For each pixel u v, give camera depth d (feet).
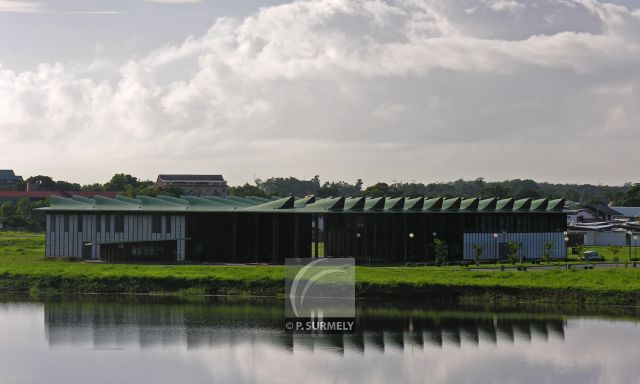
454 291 358.84
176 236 488.02
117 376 253.24
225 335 301.84
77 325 318.24
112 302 367.45
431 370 256.93
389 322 318.04
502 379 247.29
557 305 346.54
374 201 490.49
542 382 244.22
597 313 330.54
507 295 355.97
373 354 275.59
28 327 314.96
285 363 265.13
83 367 262.06
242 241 487.20
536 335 296.71
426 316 327.47
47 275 408.67
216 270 411.13
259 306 353.92
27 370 259.39
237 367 262.26
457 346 284.41
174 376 252.21
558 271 383.24
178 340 294.25
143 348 284.61
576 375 250.57
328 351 279.69
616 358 267.18
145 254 486.79
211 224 488.02
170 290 392.06
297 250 488.02
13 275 411.75
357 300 362.33
